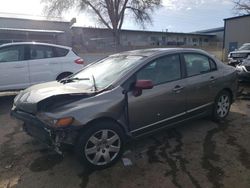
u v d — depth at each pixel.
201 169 3.44
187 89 4.36
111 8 32.38
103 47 28.16
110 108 3.46
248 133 4.62
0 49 7.04
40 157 3.88
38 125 3.40
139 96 3.75
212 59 5.03
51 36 16.77
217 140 4.34
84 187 3.12
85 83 4.09
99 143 3.44
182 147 4.11
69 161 3.74
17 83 7.20
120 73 3.87
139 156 3.84
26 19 23.20
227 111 5.32
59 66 7.73
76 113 3.25
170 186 3.08
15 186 3.16
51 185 3.17
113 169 3.50
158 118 4.03
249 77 7.96
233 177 3.23
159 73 4.09
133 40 44.28
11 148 4.22
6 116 6.07
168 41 49.75
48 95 3.51
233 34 30.12
